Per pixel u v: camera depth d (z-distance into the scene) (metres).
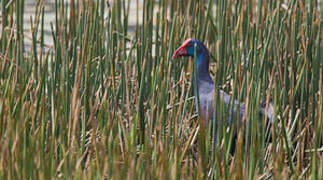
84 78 10.98
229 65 11.92
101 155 7.64
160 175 7.34
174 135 8.74
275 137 8.59
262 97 10.45
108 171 7.64
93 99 11.05
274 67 10.62
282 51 11.59
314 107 10.55
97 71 11.04
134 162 7.63
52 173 7.60
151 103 10.19
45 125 9.15
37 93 9.65
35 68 11.02
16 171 7.45
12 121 7.94
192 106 10.80
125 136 8.86
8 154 7.50
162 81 9.32
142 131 10.59
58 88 10.64
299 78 10.31
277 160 8.09
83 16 11.46
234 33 11.48
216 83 8.88
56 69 11.03
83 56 10.38
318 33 10.73
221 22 11.59
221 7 11.58
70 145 8.52
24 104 8.42
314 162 7.78
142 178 7.33
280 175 7.77
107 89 10.23
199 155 7.96
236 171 7.66
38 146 7.68
